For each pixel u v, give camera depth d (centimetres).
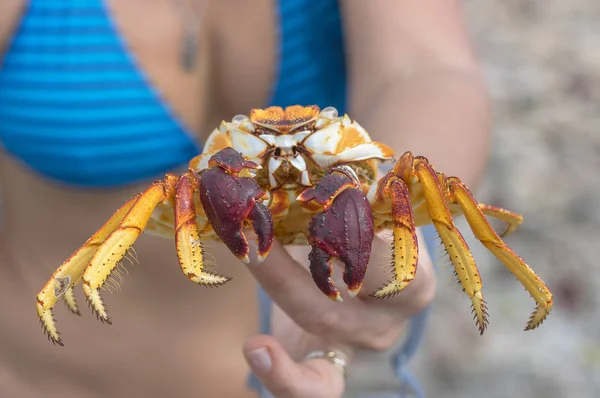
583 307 150
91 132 76
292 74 78
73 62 76
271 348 62
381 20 75
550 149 180
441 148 69
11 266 82
